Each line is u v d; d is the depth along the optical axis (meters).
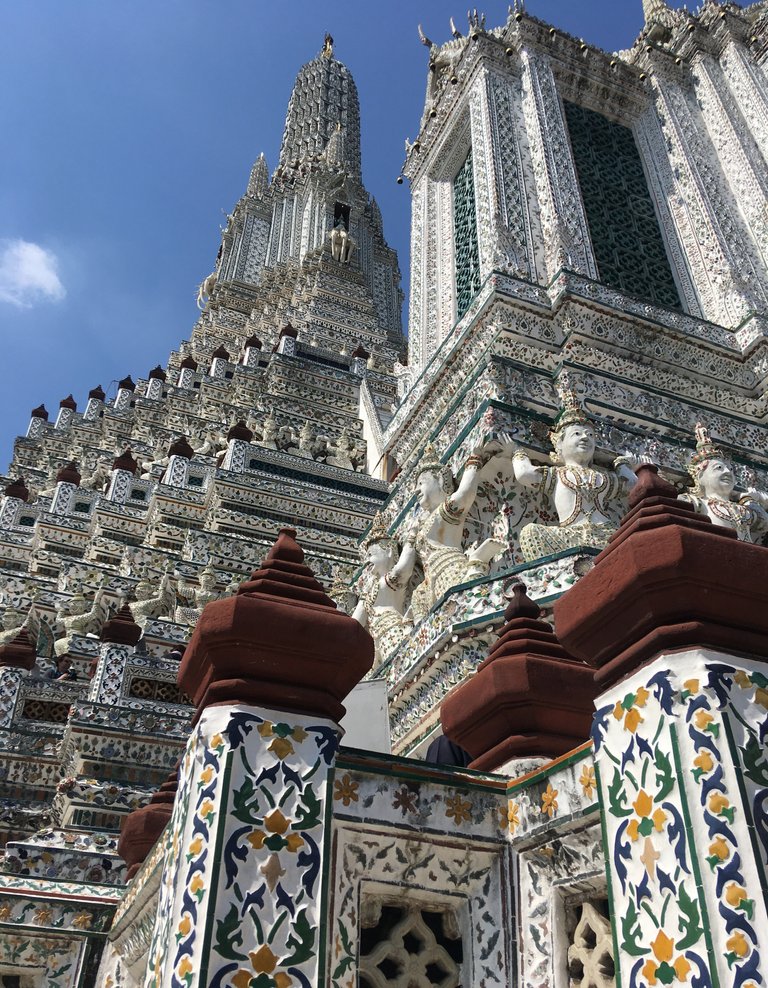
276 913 3.18
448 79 16.36
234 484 17.86
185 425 25.20
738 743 2.88
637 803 3.05
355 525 18.28
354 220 40.59
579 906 3.65
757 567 3.19
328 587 15.32
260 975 3.05
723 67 16.53
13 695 10.86
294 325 31.72
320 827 3.40
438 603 8.17
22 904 5.80
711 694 2.96
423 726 8.16
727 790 2.80
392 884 3.70
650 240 14.48
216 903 3.12
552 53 15.54
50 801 10.20
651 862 2.93
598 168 14.96
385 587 10.16
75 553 18.27
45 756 10.38
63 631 13.84
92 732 9.42
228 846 3.24
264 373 25.58
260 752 3.47
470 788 3.96
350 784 3.72
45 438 28.17
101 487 23.38
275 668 3.64
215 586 14.55
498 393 10.39
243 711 3.52
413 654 8.44
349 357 28.56
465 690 4.57
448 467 10.28
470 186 15.42
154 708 9.99
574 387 10.65
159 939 3.44
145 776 9.40
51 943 5.77
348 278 35.34
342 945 3.46
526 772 4.16
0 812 9.70
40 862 6.59
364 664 3.75
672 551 3.13
